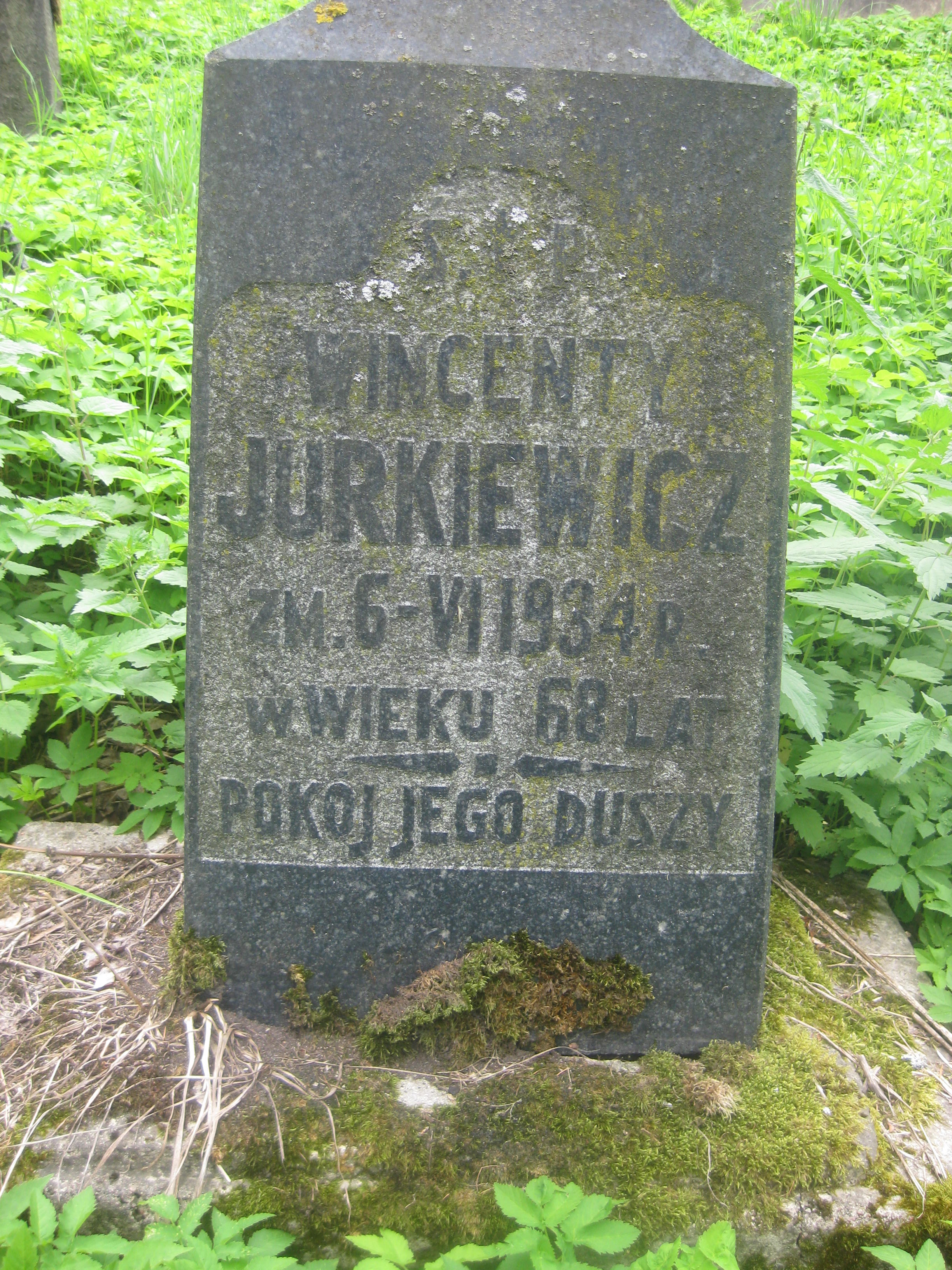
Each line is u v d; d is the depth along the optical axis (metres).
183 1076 0.90
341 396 0.89
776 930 1.08
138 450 1.31
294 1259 0.79
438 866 0.95
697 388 0.89
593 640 0.92
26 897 1.07
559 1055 0.95
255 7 3.84
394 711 0.93
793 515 1.26
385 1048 0.93
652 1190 0.86
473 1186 0.86
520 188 0.87
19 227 1.48
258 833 0.94
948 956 1.06
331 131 0.86
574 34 0.86
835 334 1.73
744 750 0.94
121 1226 0.85
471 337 0.88
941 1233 0.85
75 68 3.14
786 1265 0.85
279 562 0.91
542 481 0.90
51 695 1.27
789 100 0.86
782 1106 0.90
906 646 1.30
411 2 0.86
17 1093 0.89
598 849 0.95
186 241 2.03
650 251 0.87
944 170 2.58
